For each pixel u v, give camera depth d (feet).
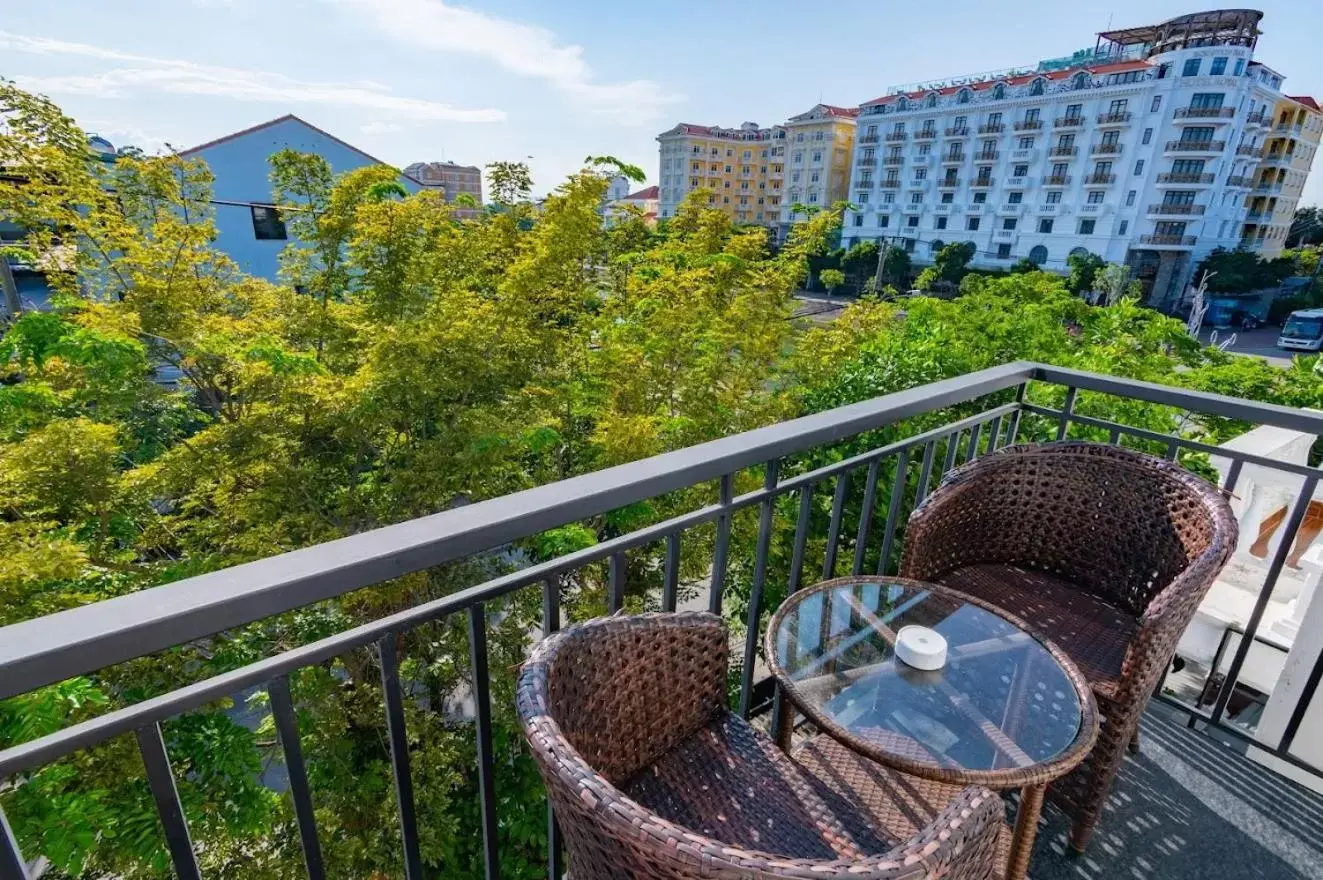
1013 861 3.78
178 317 25.89
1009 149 129.08
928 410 5.22
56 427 19.39
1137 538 5.27
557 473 27.35
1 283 32.01
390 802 18.51
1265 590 5.24
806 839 3.27
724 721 3.89
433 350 25.11
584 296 32.73
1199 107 109.70
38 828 11.39
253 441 22.61
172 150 37.37
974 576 5.69
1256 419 5.15
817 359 30.14
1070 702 3.80
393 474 23.85
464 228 37.27
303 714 18.44
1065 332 35.50
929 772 3.25
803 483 4.58
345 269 34.60
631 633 3.34
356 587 2.42
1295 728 5.12
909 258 142.51
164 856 13.32
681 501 22.38
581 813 2.19
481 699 3.24
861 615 4.53
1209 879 4.42
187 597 2.10
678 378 30.07
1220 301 115.85
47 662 1.84
